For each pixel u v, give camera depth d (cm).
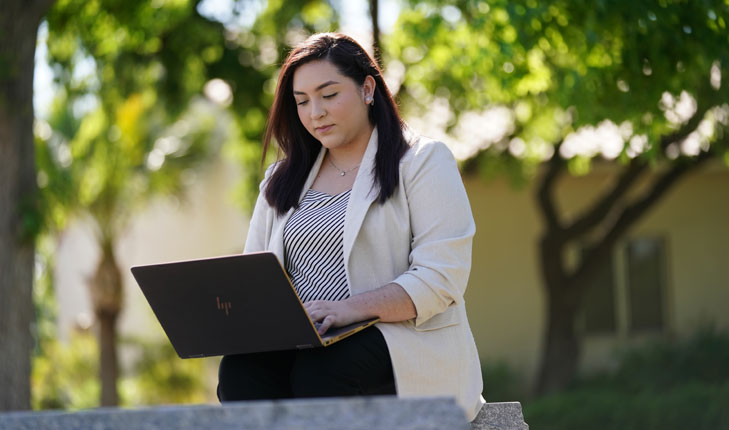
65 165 1511
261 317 280
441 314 307
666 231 1510
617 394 1241
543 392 1339
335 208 315
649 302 1502
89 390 1631
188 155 1627
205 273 282
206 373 1712
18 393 809
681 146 1213
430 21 877
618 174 1273
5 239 809
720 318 1496
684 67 763
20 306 816
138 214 1611
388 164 310
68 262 2156
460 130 1213
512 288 1484
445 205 306
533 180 1473
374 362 293
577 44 771
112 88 1257
